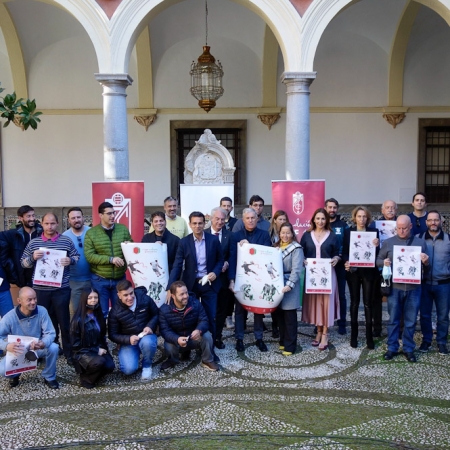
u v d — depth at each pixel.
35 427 3.62
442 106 12.02
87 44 11.58
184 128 11.97
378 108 12.03
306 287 5.12
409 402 4.00
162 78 11.87
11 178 11.91
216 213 5.43
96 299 4.39
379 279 5.50
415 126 12.13
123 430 3.56
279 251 4.99
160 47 11.56
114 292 5.18
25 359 4.22
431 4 7.23
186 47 11.76
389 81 11.89
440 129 12.15
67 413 3.86
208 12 10.89
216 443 3.37
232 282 5.21
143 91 11.75
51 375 4.37
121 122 6.98
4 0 7.64
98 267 5.11
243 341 5.63
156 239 5.38
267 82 11.78
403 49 11.45
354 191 12.27
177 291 4.55
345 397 4.11
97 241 5.05
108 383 4.48
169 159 12.06
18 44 11.00
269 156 12.12
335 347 5.36
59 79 11.73
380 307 5.64
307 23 6.96
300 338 5.71
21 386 4.43
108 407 3.96
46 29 11.02
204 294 5.07
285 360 4.99
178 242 5.33
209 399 4.09
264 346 5.31
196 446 3.33
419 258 4.83
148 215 12.05
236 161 12.16
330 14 6.98
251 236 5.25
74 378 4.60
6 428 3.60
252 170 12.15
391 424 3.63
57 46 11.50
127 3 6.90
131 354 4.57
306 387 4.32
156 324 4.69
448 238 5.08
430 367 4.76
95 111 11.87
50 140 11.90
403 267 4.86
